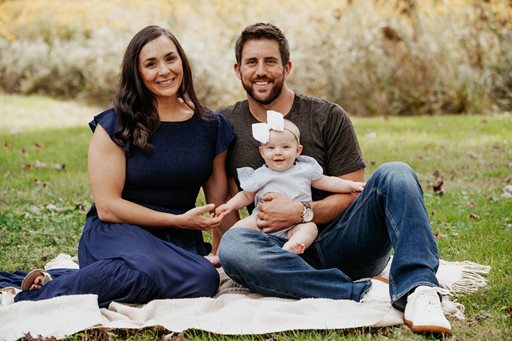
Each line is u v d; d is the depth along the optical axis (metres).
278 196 3.89
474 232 5.15
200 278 3.74
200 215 3.86
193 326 3.33
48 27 15.92
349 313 3.40
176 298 3.71
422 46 12.27
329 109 4.07
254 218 3.98
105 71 14.00
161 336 3.32
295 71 12.48
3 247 5.07
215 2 15.02
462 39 12.32
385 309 3.44
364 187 3.68
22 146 9.49
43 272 3.71
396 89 12.26
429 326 3.15
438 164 7.93
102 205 3.87
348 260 3.84
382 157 8.38
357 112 12.36
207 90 12.67
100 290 3.59
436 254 3.39
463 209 5.88
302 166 4.00
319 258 3.88
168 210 3.98
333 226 3.88
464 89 12.04
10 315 3.39
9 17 16.69
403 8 12.55
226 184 4.20
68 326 3.30
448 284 3.89
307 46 12.67
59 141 9.88
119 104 3.89
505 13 12.45
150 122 3.89
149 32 3.89
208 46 13.20
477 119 10.98
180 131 3.96
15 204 6.37
